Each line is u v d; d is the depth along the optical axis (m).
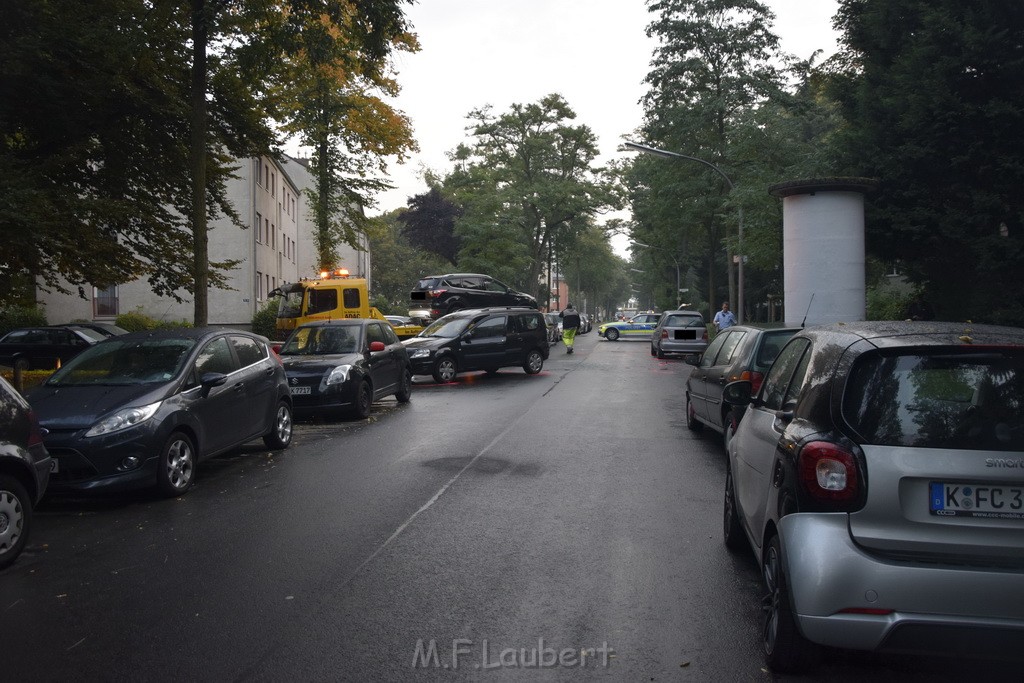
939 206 18.05
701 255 54.81
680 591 5.20
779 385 5.14
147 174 18.94
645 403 16.23
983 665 4.14
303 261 64.75
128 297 39.03
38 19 15.01
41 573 5.80
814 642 3.66
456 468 9.43
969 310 17.56
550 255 65.06
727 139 36.75
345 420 14.14
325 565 5.80
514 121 57.00
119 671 4.08
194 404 8.73
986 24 16.69
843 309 15.89
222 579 5.53
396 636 4.49
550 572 5.59
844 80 20.81
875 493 3.65
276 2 17.22
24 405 6.50
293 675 4.01
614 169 56.81
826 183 15.64
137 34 15.70
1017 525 3.58
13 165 14.24
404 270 95.06
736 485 5.65
